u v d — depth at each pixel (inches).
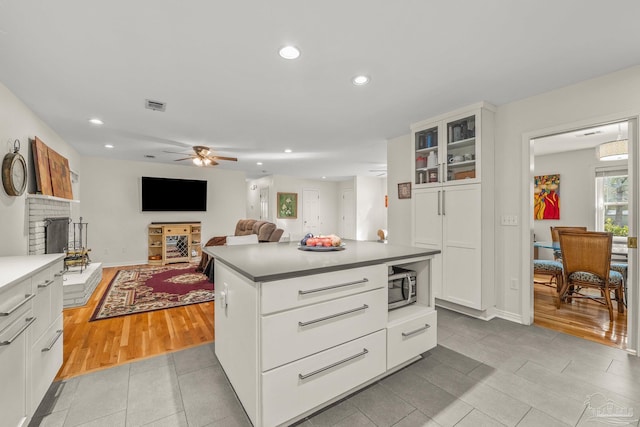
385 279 72.1
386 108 122.3
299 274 56.2
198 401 67.1
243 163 259.9
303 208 382.9
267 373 53.4
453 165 127.9
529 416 61.8
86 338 101.5
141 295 154.2
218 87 101.2
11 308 51.0
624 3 60.4
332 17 65.0
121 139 171.6
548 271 152.9
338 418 61.1
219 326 81.9
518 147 115.1
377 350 70.2
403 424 59.6
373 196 375.2
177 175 267.3
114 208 238.4
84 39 72.4
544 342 97.7
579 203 202.4
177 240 259.1
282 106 119.6
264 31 70.0
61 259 79.2
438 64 86.5
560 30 70.0
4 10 61.2
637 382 74.4
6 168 96.7
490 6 61.5
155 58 82.0
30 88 100.5
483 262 116.9
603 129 152.1
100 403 66.3
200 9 61.9
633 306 89.9
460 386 72.7
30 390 58.7
